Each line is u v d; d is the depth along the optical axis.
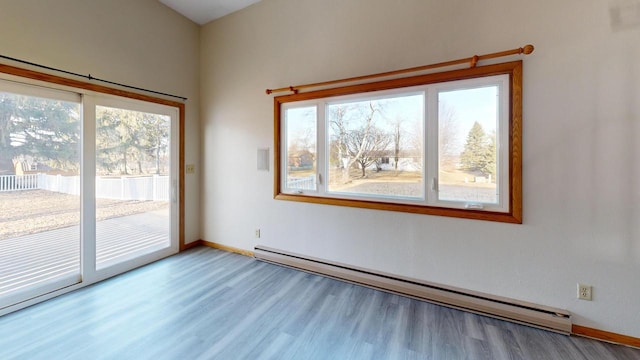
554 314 1.90
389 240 2.55
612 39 1.75
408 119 2.47
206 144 3.74
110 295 2.41
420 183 2.44
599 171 1.80
